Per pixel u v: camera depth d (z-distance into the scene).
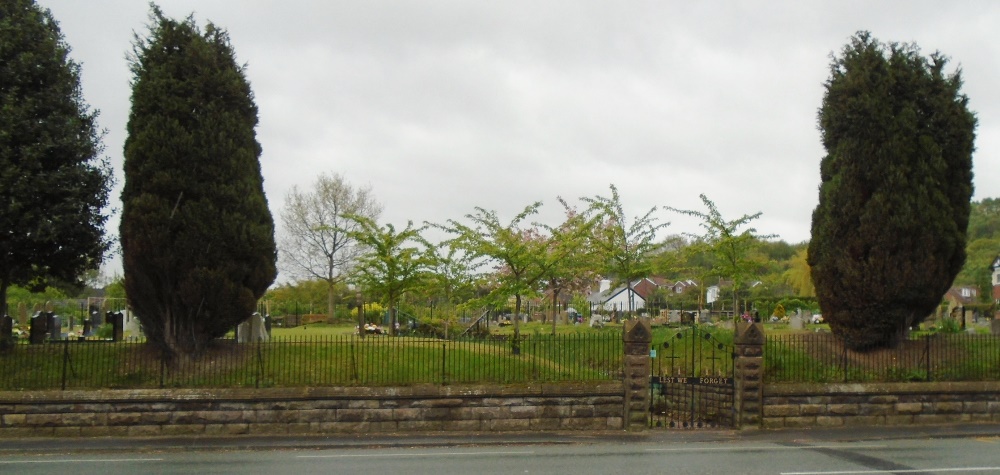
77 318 41.06
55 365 17.84
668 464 13.04
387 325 38.62
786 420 17.77
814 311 41.28
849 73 20.05
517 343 19.50
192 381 17.14
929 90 20.08
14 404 16.20
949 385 18.31
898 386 18.16
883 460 13.53
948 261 20.02
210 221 17.78
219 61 18.78
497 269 27.19
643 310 43.78
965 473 12.19
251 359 18.23
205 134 18.00
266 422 16.64
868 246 19.55
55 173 18.53
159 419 16.45
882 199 19.34
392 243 26.84
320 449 15.11
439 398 17.03
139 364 17.91
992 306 43.88
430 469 12.59
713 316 43.09
